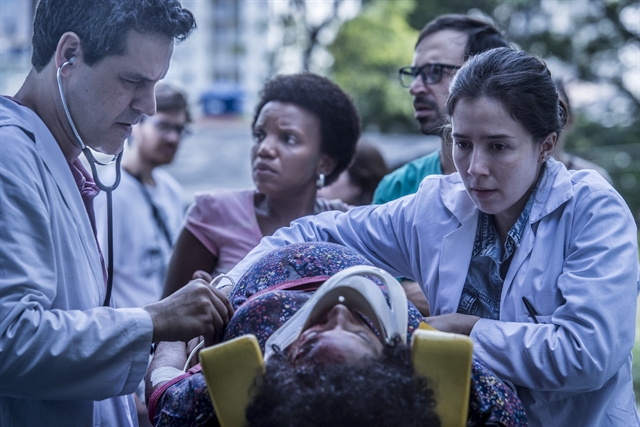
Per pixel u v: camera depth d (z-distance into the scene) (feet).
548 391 5.58
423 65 8.75
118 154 5.93
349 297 4.83
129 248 11.12
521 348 5.41
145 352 5.09
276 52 39.88
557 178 5.78
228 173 29.12
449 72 8.59
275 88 8.52
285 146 8.33
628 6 46.93
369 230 6.58
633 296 5.41
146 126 11.73
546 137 5.53
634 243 5.55
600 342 5.17
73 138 5.68
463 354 4.35
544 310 5.60
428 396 4.27
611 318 5.23
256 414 4.22
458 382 4.38
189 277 8.66
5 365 4.74
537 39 47.14
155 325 5.13
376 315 4.65
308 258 5.54
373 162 11.53
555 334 5.33
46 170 5.35
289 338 4.62
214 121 55.42
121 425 6.11
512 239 5.78
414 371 4.36
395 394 4.12
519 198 5.60
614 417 5.63
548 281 5.60
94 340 4.94
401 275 6.80
